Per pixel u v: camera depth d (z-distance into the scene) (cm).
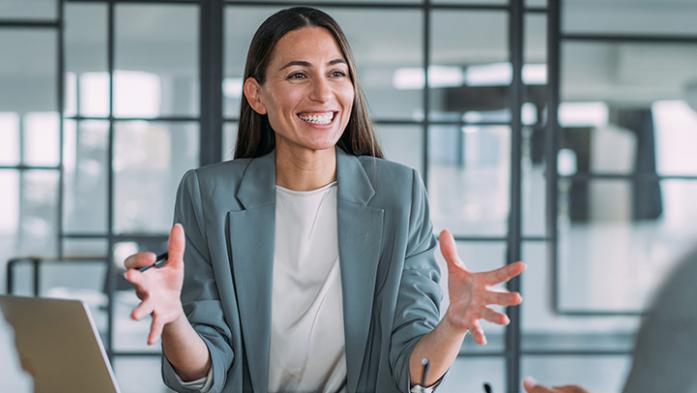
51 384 158
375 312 182
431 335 168
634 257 521
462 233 507
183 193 189
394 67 496
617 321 520
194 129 490
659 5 513
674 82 516
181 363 168
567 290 518
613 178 521
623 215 522
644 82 517
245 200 185
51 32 487
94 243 493
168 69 489
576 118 514
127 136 491
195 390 173
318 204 186
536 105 507
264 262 182
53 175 491
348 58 181
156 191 493
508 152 506
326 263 183
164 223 493
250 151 194
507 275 159
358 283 180
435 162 502
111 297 493
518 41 502
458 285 162
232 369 180
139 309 153
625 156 521
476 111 502
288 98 178
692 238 81
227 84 489
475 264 509
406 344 175
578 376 512
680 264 80
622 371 516
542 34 505
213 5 486
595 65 512
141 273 155
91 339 155
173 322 162
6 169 491
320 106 177
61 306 155
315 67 178
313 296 182
